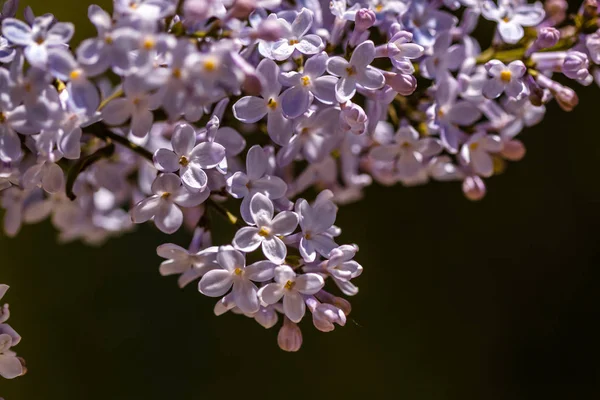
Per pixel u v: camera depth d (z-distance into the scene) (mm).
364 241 1099
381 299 1100
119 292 1040
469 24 648
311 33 621
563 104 632
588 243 1131
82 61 582
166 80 580
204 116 629
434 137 664
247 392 1050
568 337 1126
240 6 593
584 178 1127
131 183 705
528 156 1138
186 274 619
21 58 588
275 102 612
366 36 617
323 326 604
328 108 616
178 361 1040
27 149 612
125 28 578
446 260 1125
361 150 680
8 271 996
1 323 607
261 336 1068
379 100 620
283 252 603
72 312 1019
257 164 613
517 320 1133
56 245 1025
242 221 625
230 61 581
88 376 1009
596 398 1110
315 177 673
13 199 683
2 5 625
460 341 1113
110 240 1048
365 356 1083
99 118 595
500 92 623
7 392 971
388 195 1120
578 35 636
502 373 1121
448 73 640
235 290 604
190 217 664
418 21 636
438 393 1091
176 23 594
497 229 1143
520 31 634
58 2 878
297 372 1067
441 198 1136
